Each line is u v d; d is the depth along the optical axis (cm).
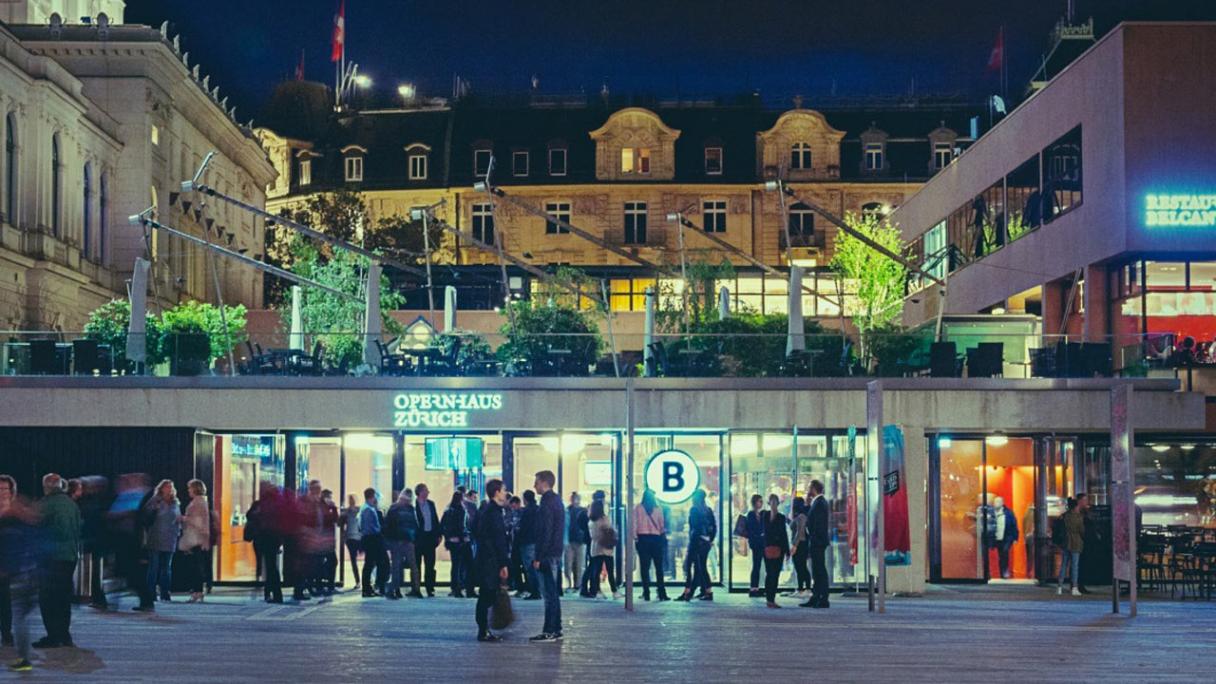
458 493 2894
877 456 2625
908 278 6438
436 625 2267
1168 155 3947
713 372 3378
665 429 3322
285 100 9919
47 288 5894
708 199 9069
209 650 1884
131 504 2542
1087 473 3441
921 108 9281
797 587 3127
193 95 7481
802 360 3381
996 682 1617
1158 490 3656
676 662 1781
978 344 3422
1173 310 3981
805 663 1784
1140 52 3959
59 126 6103
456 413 3303
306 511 2739
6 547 1652
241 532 3256
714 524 2923
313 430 3312
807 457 3253
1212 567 3197
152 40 6794
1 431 3067
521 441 3344
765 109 9344
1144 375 3428
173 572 2964
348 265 7069
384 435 3344
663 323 5491
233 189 8450
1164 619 2492
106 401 3278
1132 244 3931
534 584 2581
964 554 3416
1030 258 4678
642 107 9131
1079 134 4284
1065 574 3161
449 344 3428
